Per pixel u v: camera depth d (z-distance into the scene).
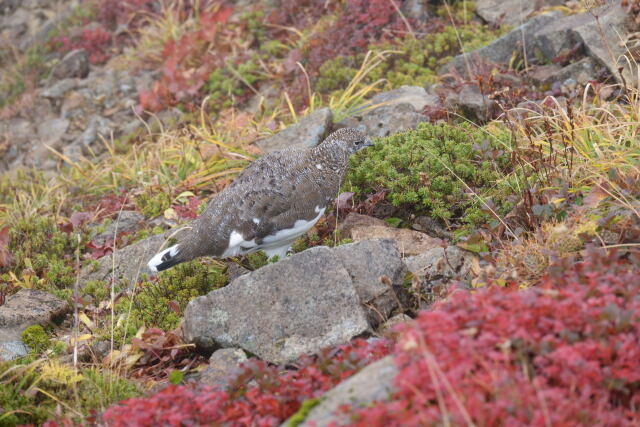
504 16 14.47
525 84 12.26
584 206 8.11
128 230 11.72
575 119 9.76
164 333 8.43
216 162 12.57
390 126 11.70
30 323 9.21
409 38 14.58
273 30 16.97
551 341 5.20
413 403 5.01
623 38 11.87
